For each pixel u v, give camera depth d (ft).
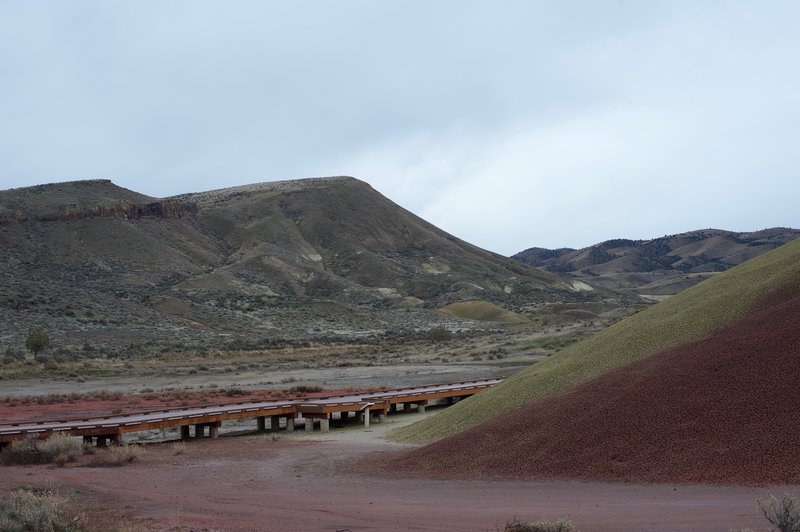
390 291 491.72
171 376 206.08
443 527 45.32
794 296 78.84
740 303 83.56
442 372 205.67
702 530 39.55
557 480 57.21
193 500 59.00
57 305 294.25
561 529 40.42
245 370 221.87
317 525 47.65
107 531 46.32
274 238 550.36
